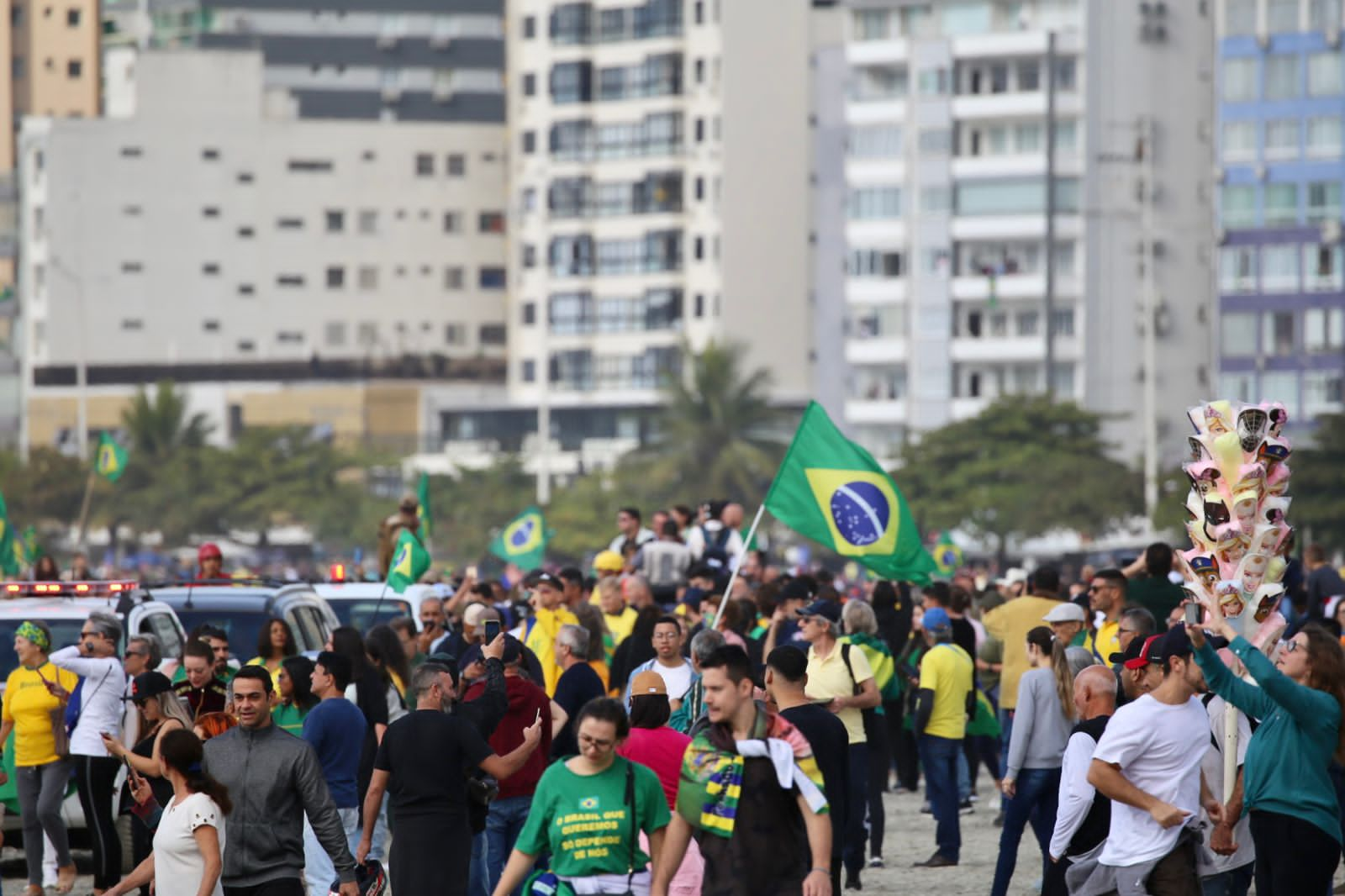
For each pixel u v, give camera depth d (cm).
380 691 3962
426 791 3234
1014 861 3931
